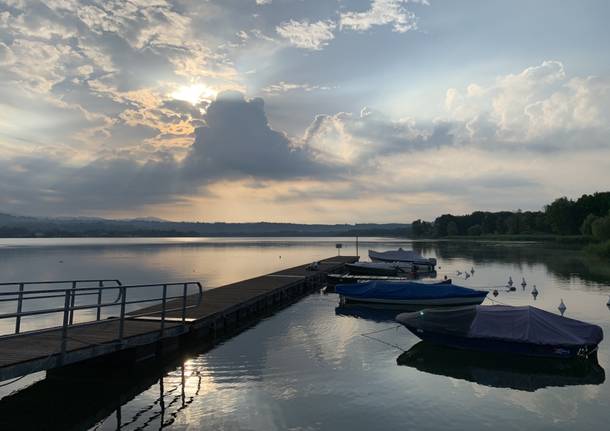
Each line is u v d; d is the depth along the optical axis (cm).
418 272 4391
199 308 1919
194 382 1251
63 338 1062
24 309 2491
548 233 14912
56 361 1041
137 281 3931
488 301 2717
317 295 3156
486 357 1506
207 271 4994
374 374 1329
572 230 11962
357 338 1795
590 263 5388
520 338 1457
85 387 1205
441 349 1600
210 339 1766
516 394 1184
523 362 1453
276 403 1102
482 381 1280
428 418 1024
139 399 1125
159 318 1636
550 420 1024
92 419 1012
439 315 1630
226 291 2531
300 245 14562
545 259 6169
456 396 1162
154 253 8994
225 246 13538
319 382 1254
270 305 2581
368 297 2573
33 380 1248
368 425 983
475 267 5097
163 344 1462
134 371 1309
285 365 1413
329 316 2320
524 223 15688
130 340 1271
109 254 8456
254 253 9200
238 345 1673
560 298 2798
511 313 1551
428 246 11650
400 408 1079
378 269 4200
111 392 1170
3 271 4806
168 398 1132
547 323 1490
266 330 1958
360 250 10294
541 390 1215
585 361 1466
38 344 1148
